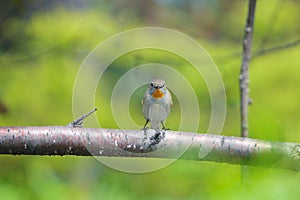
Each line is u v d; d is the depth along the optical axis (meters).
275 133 7.82
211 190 7.84
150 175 8.23
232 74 8.57
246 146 7.98
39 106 8.84
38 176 8.16
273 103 8.83
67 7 9.03
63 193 8.14
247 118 8.20
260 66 8.91
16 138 8.00
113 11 9.03
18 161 8.42
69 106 8.87
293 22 8.97
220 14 10.07
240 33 9.70
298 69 8.91
